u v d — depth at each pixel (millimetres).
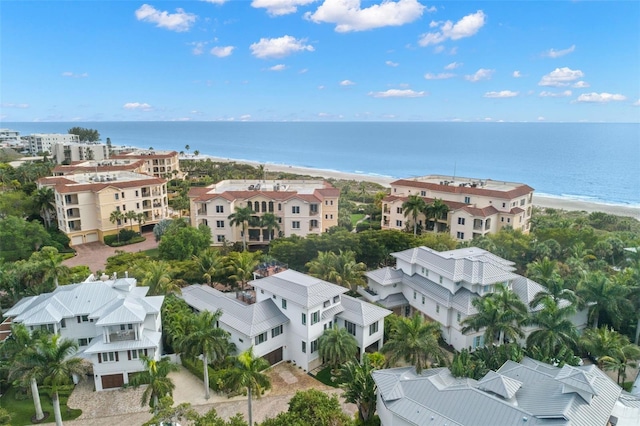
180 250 75062
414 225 94500
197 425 31641
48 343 38000
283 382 46219
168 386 36812
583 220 115562
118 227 100312
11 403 42125
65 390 44000
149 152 178125
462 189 95562
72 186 96500
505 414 29812
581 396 30719
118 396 43750
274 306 50594
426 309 56656
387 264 76188
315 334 48281
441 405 31797
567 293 48344
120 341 44875
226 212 90500
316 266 60094
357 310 49969
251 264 65125
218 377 44000
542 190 197500
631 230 111750
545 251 71688
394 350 41125
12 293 58500
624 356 43531
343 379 39969
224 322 48750
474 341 51406
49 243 88375
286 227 90312
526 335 50469
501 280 52812
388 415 33844
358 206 138125
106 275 61969
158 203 109000
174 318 48969
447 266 55688
